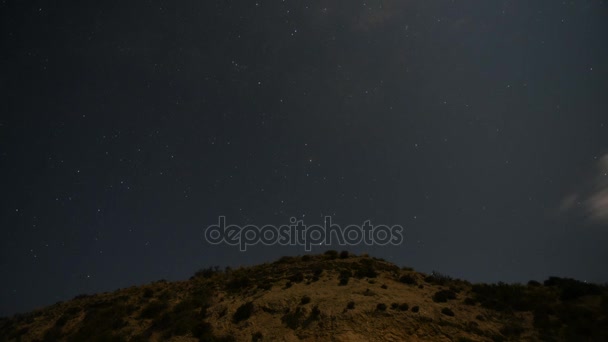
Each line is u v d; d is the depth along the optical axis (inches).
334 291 767.7
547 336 631.2
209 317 721.0
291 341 600.4
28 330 831.1
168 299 853.2
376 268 995.3
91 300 974.4
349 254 1141.1
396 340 580.4
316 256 1138.0
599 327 640.4
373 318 636.1
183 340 650.2
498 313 722.2
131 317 771.4
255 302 746.2
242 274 1001.5
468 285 938.1
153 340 664.4
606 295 770.2
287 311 695.1
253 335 633.6
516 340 616.4
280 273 951.6
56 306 1007.6
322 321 637.3
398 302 698.8
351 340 574.6
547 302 764.6
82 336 719.7
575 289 796.6
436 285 906.1
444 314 673.6
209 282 951.6
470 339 596.7
